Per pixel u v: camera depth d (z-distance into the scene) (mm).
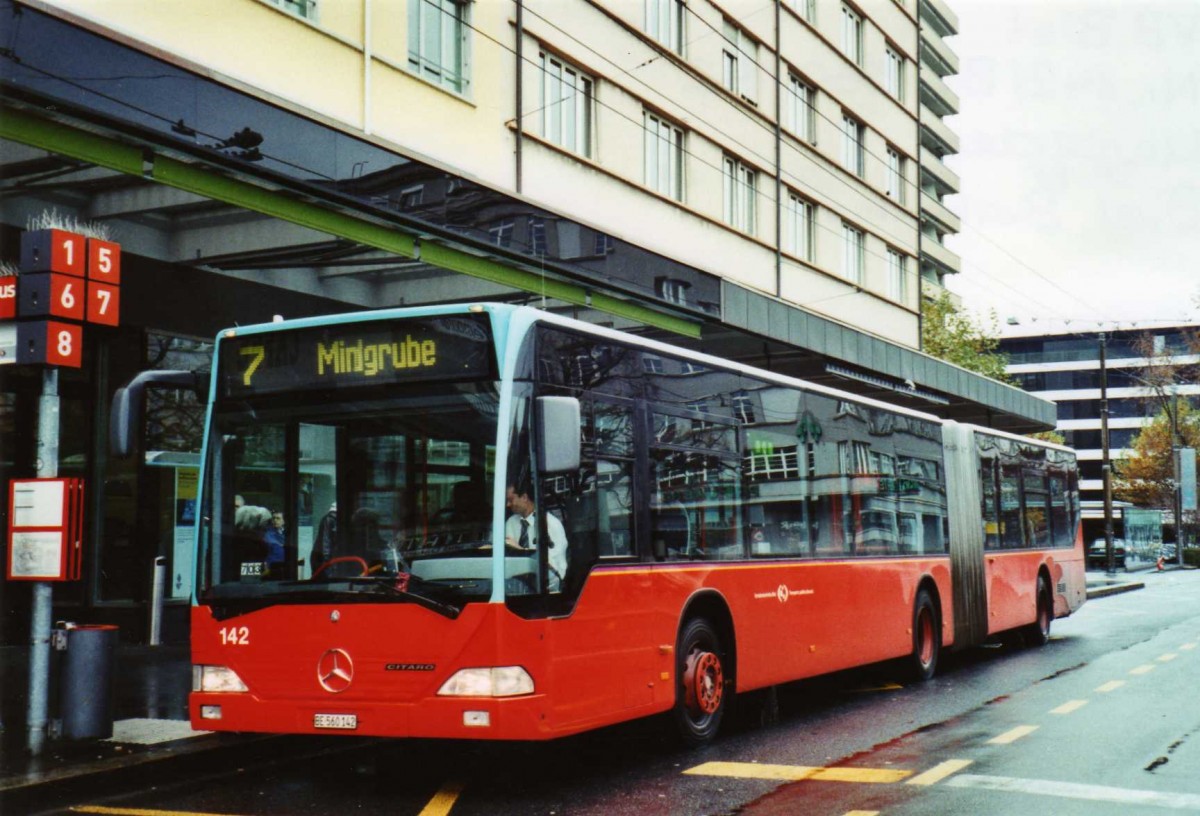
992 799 7375
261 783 8219
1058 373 117312
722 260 25578
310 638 7656
